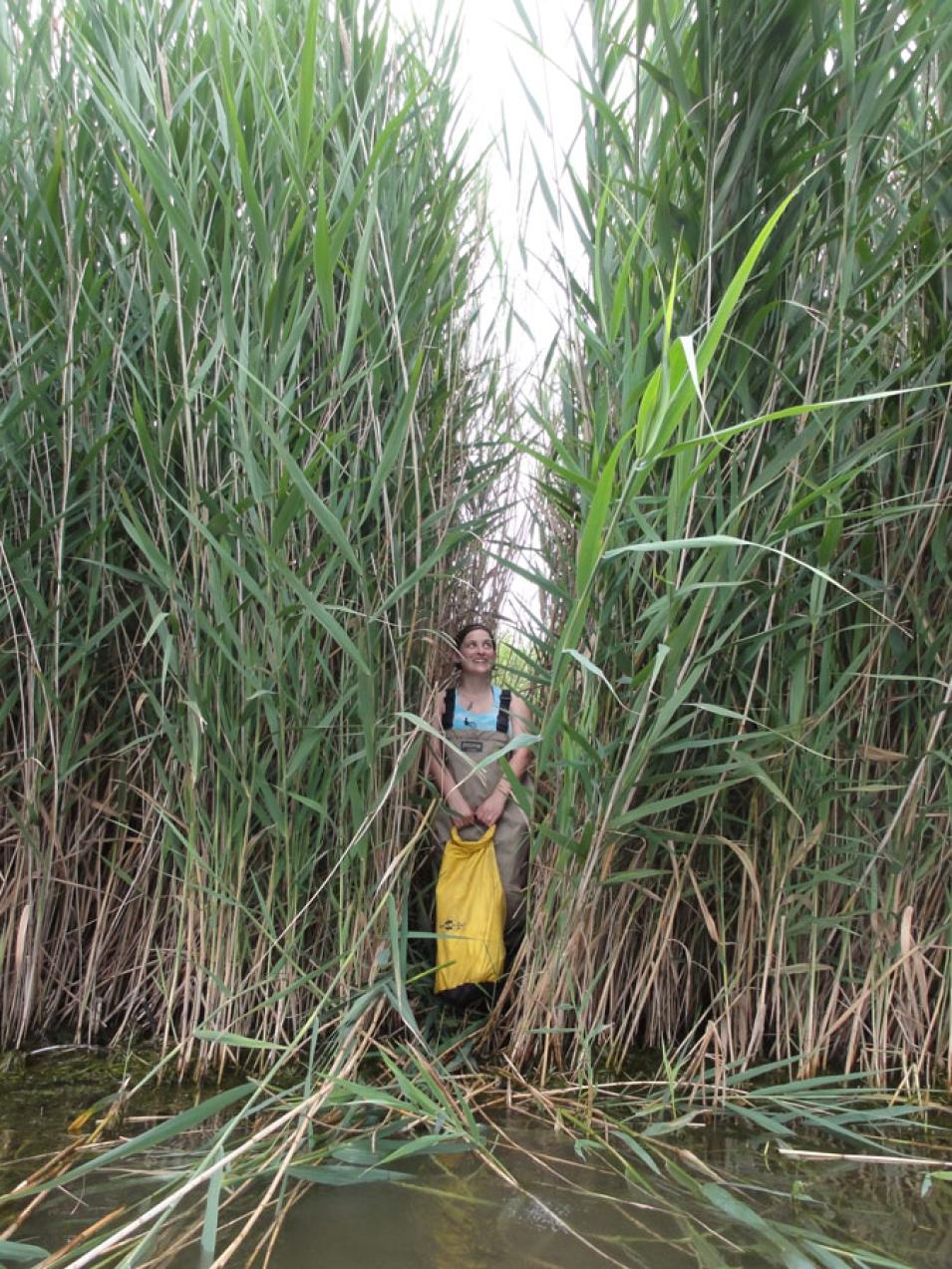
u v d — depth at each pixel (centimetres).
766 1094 242
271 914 263
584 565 197
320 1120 217
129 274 254
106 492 264
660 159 215
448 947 288
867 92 202
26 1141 207
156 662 279
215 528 230
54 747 265
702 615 216
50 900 281
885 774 269
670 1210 182
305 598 217
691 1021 291
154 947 276
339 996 263
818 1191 194
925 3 193
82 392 242
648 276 206
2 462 253
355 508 250
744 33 204
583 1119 227
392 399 263
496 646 355
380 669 266
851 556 266
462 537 283
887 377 246
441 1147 204
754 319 218
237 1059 255
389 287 257
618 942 273
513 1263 162
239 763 255
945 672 259
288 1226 174
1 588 264
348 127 250
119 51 231
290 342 225
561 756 268
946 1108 238
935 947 261
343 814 259
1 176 252
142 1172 192
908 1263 165
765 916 271
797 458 237
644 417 172
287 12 261
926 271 235
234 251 238
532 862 295
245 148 219
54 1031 276
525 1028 262
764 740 246
